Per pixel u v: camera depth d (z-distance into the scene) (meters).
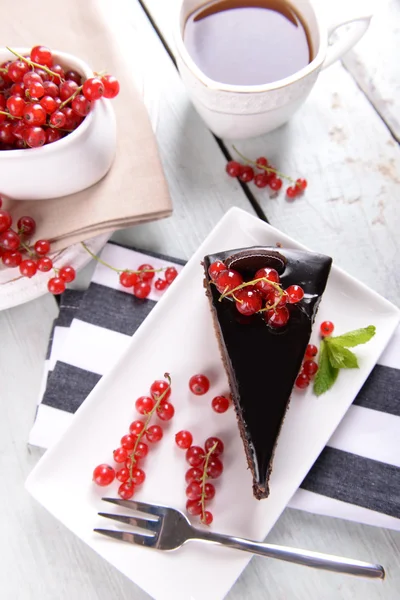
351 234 0.52
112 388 0.48
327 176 0.53
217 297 0.47
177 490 0.48
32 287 0.49
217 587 0.46
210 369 0.49
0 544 0.49
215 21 0.49
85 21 0.49
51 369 0.50
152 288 0.51
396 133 0.53
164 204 0.48
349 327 0.49
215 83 0.45
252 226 0.49
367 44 0.54
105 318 0.50
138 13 0.54
